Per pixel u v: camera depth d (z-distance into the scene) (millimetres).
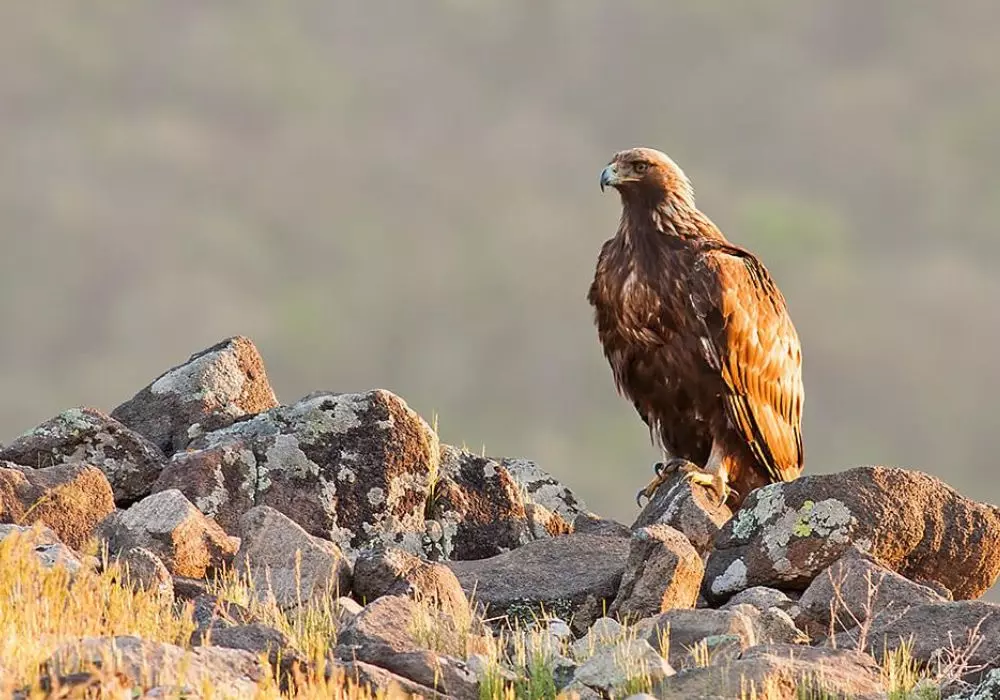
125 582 11727
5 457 14562
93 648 9547
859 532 12969
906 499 13117
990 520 13203
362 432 14508
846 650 10789
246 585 12180
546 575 13016
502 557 13234
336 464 14375
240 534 13352
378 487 14359
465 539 14523
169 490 12945
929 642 11234
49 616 10453
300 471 14289
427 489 14508
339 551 12414
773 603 12438
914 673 10914
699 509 14273
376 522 14289
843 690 10172
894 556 13062
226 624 11227
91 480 13430
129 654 9539
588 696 10273
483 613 12633
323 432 14484
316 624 11344
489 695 10289
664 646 11016
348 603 11773
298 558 12141
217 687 9477
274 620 11422
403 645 10844
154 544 12617
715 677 10133
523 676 10578
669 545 12406
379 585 12234
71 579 11289
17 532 11742
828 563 12953
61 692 9086
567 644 11656
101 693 9148
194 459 14141
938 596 12109
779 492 13234
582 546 13266
